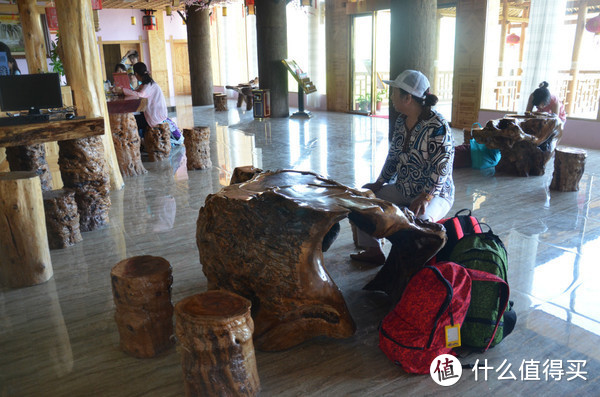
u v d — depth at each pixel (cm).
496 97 982
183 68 1992
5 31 1058
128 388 217
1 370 231
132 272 234
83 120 378
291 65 1180
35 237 314
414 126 296
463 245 257
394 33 776
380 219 225
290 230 230
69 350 247
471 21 929
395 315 234
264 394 211
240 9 1697
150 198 519
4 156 505
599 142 775
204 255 257
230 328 189
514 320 245
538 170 596
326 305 241
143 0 1500
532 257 348
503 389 212
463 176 598
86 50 505
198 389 196
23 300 300
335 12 1266
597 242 376
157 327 238
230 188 254
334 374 225
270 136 923
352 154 740
